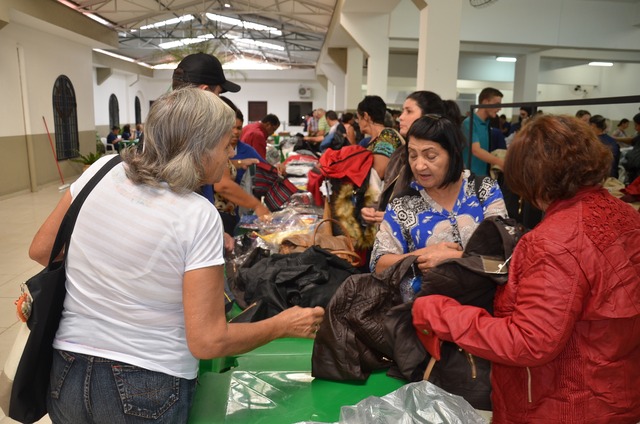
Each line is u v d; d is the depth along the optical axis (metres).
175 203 1.04
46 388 1.14
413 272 1.47
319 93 22.36
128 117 19.23
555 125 1.00
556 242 0.94
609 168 1.01
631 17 9.36
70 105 10.59
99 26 10.80
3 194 8.04
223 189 2.34
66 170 10.38
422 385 1.18
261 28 14.38
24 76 8.58
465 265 1.23
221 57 18.14
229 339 1.07
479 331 1.02
